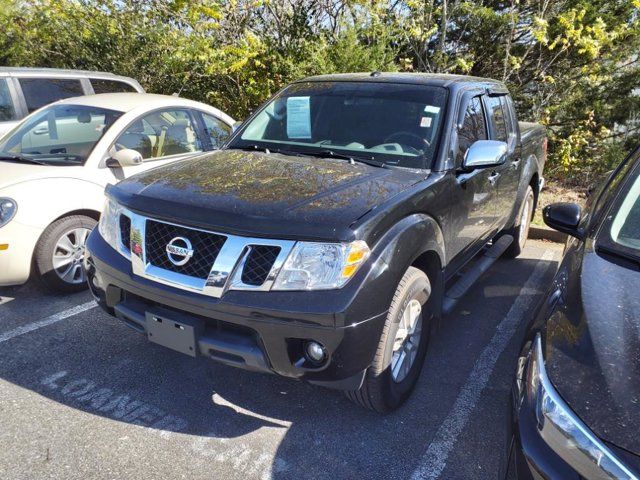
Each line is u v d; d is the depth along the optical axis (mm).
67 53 9711
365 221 2580
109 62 9195
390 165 3387
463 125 3775
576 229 2900
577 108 9180
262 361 2553
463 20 9227
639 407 1737
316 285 2459
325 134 3748
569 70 9188
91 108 5062
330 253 2465
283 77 8266
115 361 3543
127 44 9031
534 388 1984
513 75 9656
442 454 2838
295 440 2889
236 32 8562
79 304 4324
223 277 2514
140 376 3389
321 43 8148
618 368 1865
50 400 3111
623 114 9172
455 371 3643
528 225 6133
